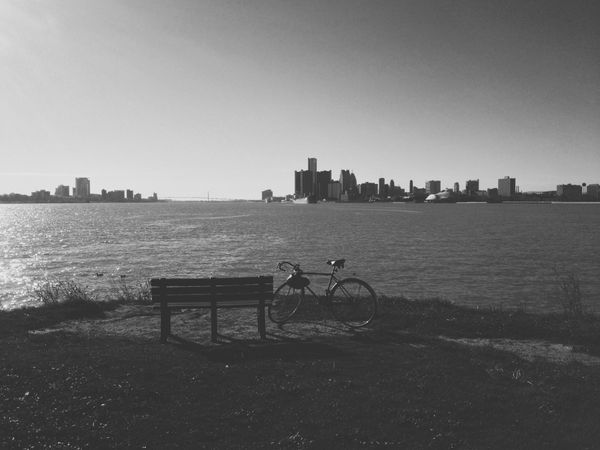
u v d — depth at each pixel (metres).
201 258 50.06
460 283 34.00
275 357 9.20
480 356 9.51
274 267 42.94
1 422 6.21
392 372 8.32
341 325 12.12
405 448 5.71
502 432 6.11
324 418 6.46
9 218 174.00
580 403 7.04
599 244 65.06
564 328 11.98
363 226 108.19
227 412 6.67
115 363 8.64
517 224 118.19
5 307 28.20
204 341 10.50
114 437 5.93
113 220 150.00
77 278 37.88
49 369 8.20
